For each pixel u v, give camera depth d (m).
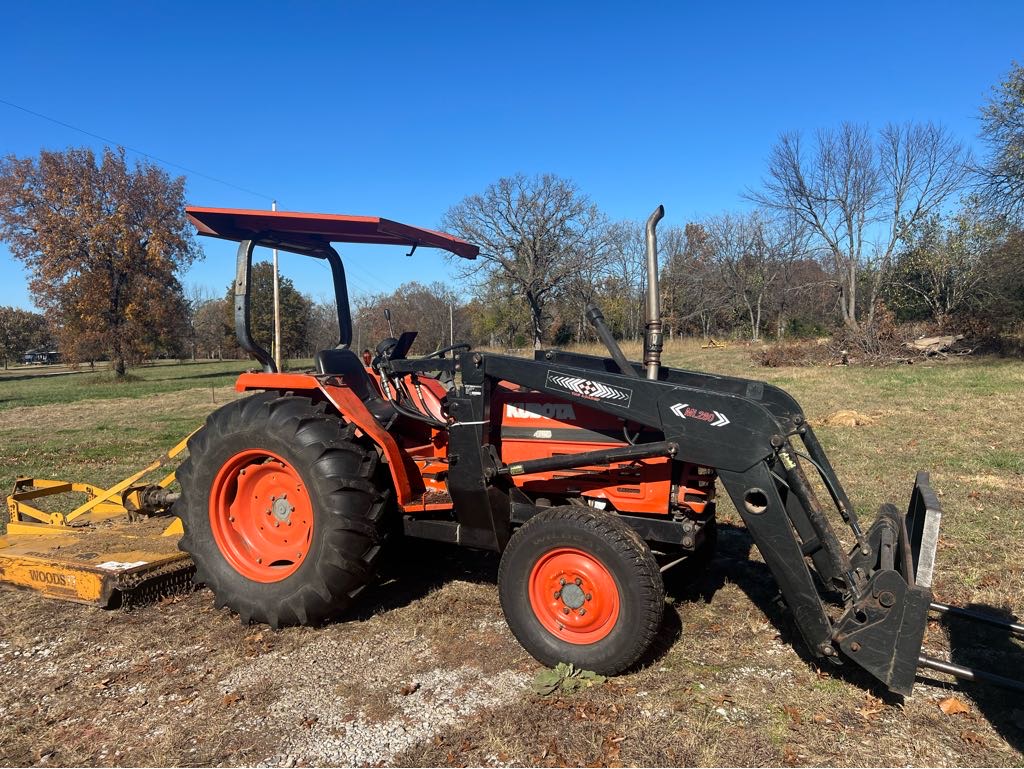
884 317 23.61
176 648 3.55
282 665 3.34
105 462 9.34
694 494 3.49
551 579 3.21
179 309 33.28
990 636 3.52
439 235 4.16
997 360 19.83
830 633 2.88
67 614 3.96
